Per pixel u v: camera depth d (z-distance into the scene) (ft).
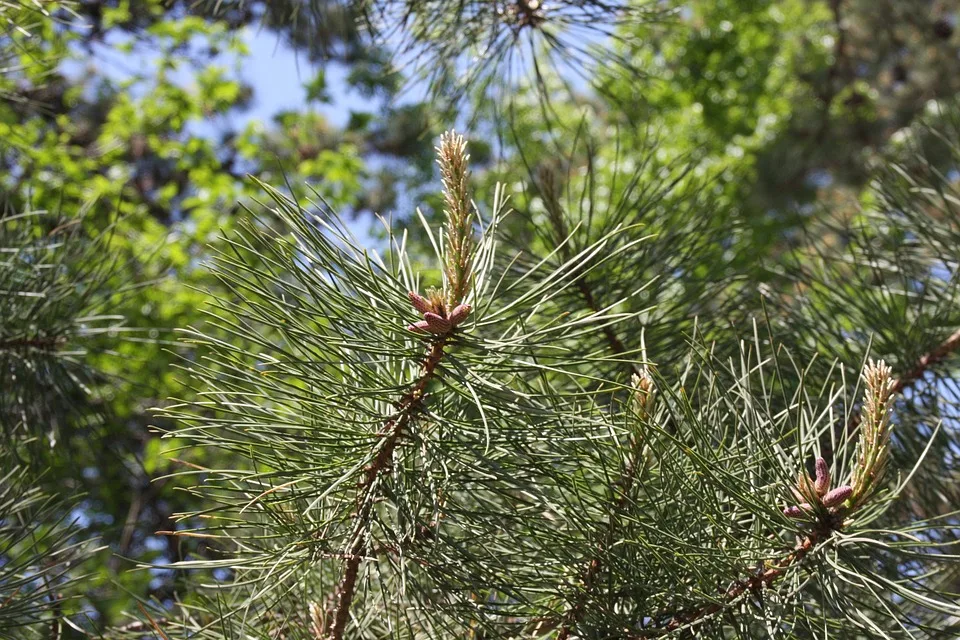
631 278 3.51
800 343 3.56
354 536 2.64
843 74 12.98
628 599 2.73
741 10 14.49
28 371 4.01
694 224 3.71
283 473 2.54
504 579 2.73
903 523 3.22
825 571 2.50
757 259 3.87
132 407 6.44
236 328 2.45
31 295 3.93
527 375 3.00
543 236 3.60
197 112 11.15
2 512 3.10
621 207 3.64
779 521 2.51
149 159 12.45
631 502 2.63
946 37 11.89
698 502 2.58
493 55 3.93
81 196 8.57
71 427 4.37
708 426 2.75
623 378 3.24
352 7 3.84
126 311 7.26
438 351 2.48
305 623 2.95
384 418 2.57
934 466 3.34
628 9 3.88
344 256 2.46
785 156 12.34
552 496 2.70
